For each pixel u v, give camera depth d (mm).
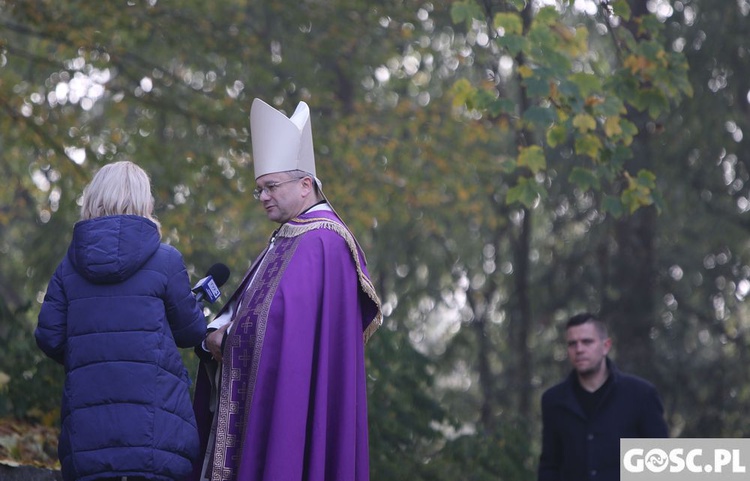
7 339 9047
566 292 21172
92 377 5289
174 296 5484
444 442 10922
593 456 7906
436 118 17859
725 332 20969
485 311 23797
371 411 10305
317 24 16859
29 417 8922
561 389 8133
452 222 21641
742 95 19297
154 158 16031
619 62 10672
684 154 19094
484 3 10508
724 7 18500
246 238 18797
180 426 5344
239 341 5969
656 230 21016
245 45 16344
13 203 20266
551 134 9930
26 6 14531
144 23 15414
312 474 5750
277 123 6172
